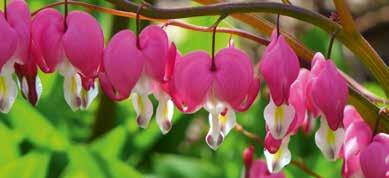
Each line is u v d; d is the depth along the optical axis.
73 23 0.29
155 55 0.29
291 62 0.29
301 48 0.32
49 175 0.50
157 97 0.30
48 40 0.29
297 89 0.30
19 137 0.52
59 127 0.59
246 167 0.39
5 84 0.29
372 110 0.32
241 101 0.29
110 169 0.51
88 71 0.29
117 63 0.29
